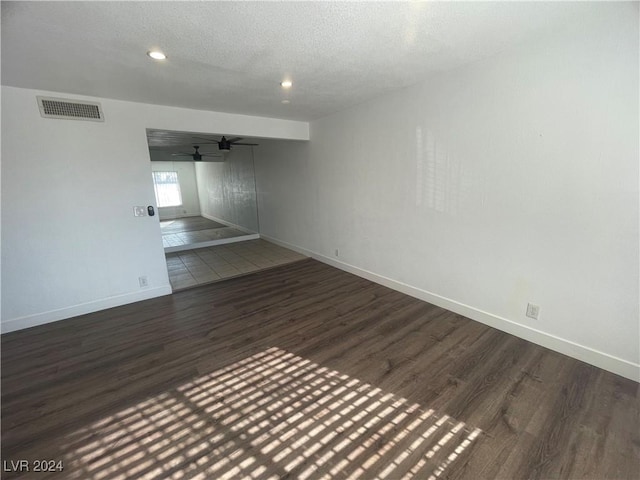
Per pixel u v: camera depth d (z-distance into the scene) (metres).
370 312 2.85
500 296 2.40
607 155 1.72
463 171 2.46
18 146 2.48
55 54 1.85
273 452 1.42
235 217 6.90
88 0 1.30
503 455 1.37
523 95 2.01
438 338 2.36
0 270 2.53
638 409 1.60
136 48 1.81
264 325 2.67
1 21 1.46
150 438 1.52
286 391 1.83
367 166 3.40
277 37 1.73
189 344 2.39
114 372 2.05
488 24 1.67
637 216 1.66
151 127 3.12
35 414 1.68
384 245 3.40
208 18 1.50
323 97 3.01
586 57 1.71
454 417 1.60
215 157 6.97
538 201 2.05
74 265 2.86
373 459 1.38
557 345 2.11
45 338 2.51
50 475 1.33
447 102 2.47
